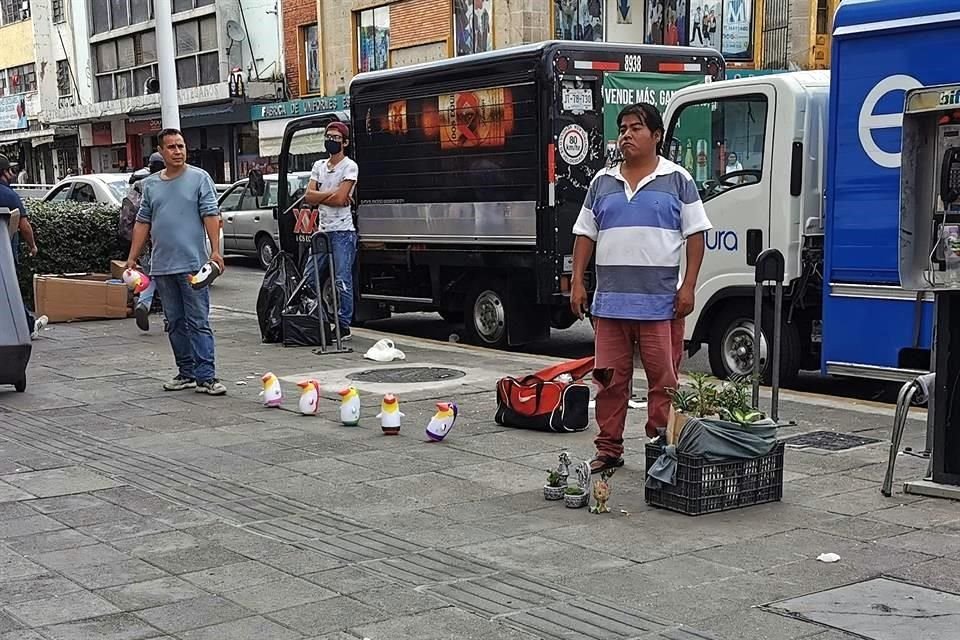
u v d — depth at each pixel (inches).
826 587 187.0
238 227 857.5
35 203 610.9
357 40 1112.8
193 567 199.5
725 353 389.1
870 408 336.2
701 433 227.3
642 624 171.0
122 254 615.2
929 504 236.2
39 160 1813.5
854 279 337.7
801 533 217.2
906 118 240.8
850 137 335.0
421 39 1030.4
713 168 382.6
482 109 455.8
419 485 253.8
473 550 207.8
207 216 356.2
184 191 354.9
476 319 486.6
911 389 239.6
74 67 1638.8
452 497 244.1
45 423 321.1
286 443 295.0
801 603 179.5
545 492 241.4
